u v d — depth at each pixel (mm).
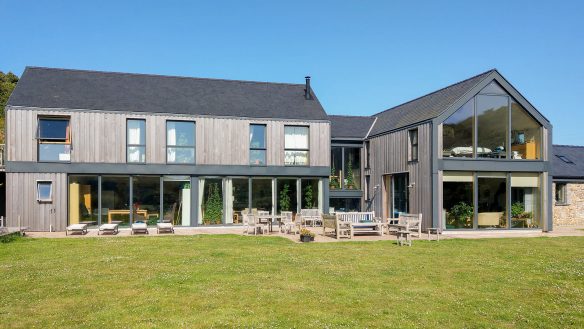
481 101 19500
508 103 19812
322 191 22719
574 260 12086
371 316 7031
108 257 12008
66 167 19125
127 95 21094
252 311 7199
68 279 9281
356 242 15641
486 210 19594
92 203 19625
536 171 20016
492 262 11680
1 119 42188
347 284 9062
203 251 13180
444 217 19016
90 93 20609
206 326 6500
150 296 8023
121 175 20016
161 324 6555
